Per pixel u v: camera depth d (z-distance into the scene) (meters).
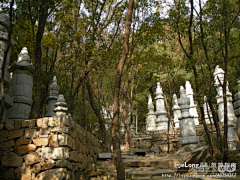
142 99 21.83
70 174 5.66
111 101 15.95
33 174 5.44
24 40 10.16
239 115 8.11
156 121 17.11
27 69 8.05
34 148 5.61
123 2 10.94
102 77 13.27
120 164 5.79
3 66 5.94
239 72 15.86
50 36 9.98
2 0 6.97
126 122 11.82
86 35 9.90
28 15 7.54
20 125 5.85
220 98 14.81
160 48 14.48
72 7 10.05
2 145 5.77
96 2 10.89
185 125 10.68
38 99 6.59
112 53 10.30
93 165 7.49
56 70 10.75
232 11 8.82
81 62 9.98
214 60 9.39
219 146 8.99
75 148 6.18
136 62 11.55
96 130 19.56
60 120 5.74
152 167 7.96
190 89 16.81
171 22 9.88
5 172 5.57
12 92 7.81
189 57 9.35
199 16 9.11
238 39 9.62
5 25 7.64
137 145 14.36
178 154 9.27
